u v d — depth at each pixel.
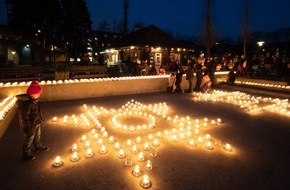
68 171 4.84
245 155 5.81
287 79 16.03
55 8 30.09
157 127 7.86
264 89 15.29
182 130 7.41
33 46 33.34
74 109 10.03
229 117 9.39
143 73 18.75
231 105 11.66
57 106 10.55
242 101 12.75
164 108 10.66
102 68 16.00
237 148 6.25
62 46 34.59
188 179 4.62
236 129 7.88
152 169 4.98
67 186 4.32
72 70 14.52
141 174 4.77
